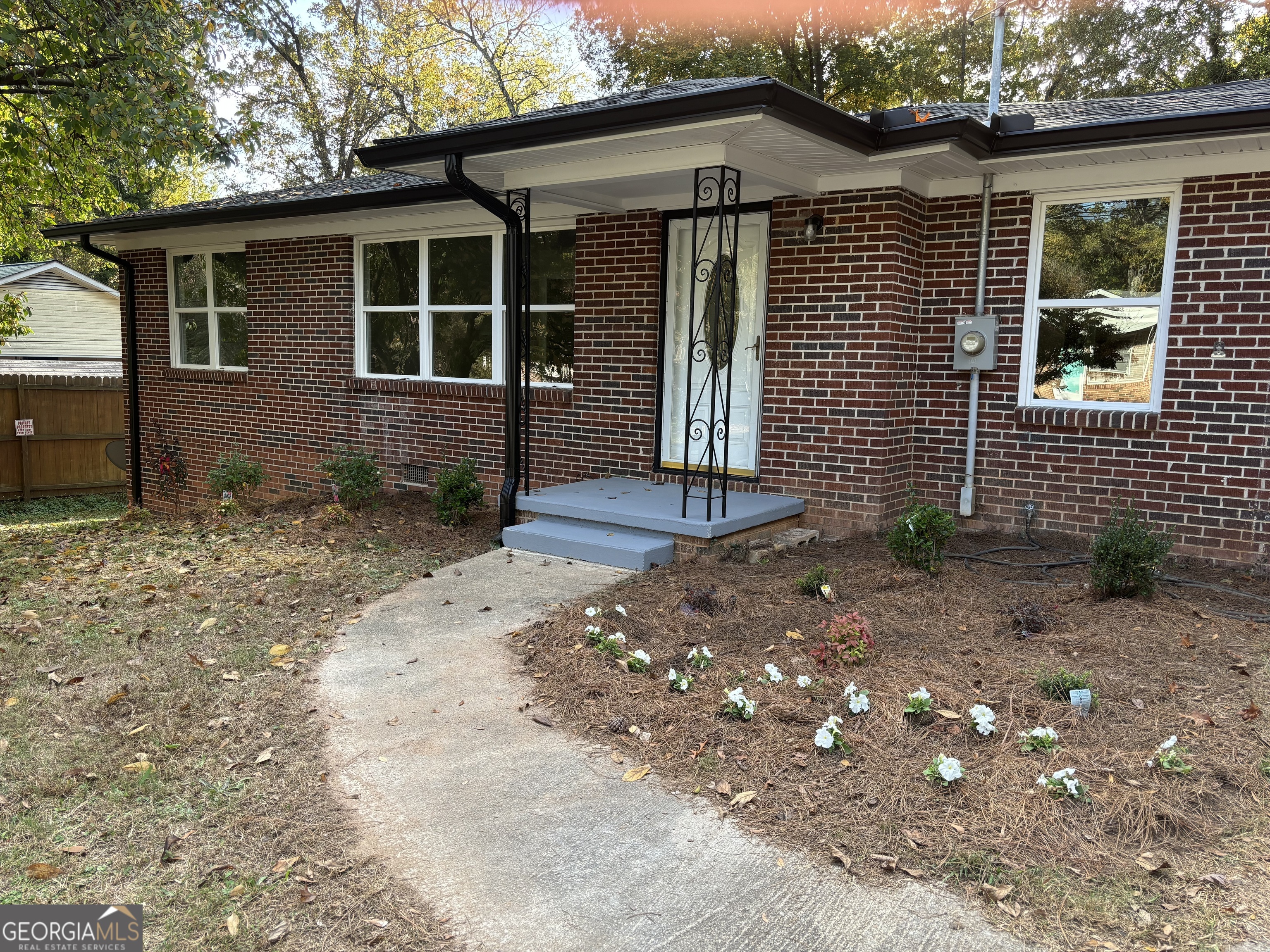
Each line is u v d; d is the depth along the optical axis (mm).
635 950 2541
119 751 3801
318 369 10648
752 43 22234
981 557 6457
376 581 6383
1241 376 6121
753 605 5340
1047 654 4531
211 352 12008
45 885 2891
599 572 6316
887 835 3090
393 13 25594
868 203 6793
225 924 2688
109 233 11672
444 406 9648
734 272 6242
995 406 7062
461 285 9562
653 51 22891
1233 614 5164
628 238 8172
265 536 7914
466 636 5133
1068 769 3285
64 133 11117
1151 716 3842
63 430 16969
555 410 8867
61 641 5160
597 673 4422
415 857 3002
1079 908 2713
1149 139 5668
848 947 2559
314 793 3434
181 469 12430
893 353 6926
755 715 3900
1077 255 6734
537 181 6953
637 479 8367
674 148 6117
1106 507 6672
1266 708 3930
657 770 3570
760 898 2777
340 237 10219
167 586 6277
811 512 7332
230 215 9781
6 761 3707
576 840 3090
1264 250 5973
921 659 4469
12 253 14367
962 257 7094
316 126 25781
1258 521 6129
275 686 4477
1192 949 2537
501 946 2566
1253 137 5414
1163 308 6418
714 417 6434
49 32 9695
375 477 9016
